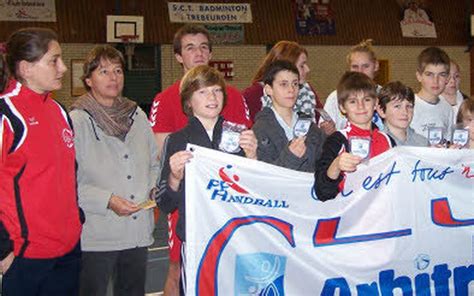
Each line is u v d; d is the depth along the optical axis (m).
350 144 3.26
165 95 4.16
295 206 3.35
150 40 16.98
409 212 3.60
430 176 3.65
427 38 20.17
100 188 3.61
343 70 19.34
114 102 3.75
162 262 6.46
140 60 17.05
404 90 4.02
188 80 3.40
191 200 3.17
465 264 3.75
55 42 3.12
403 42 19.88
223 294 3.23
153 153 3.94
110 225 3.65
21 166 2.96
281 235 3.33
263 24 18.31
